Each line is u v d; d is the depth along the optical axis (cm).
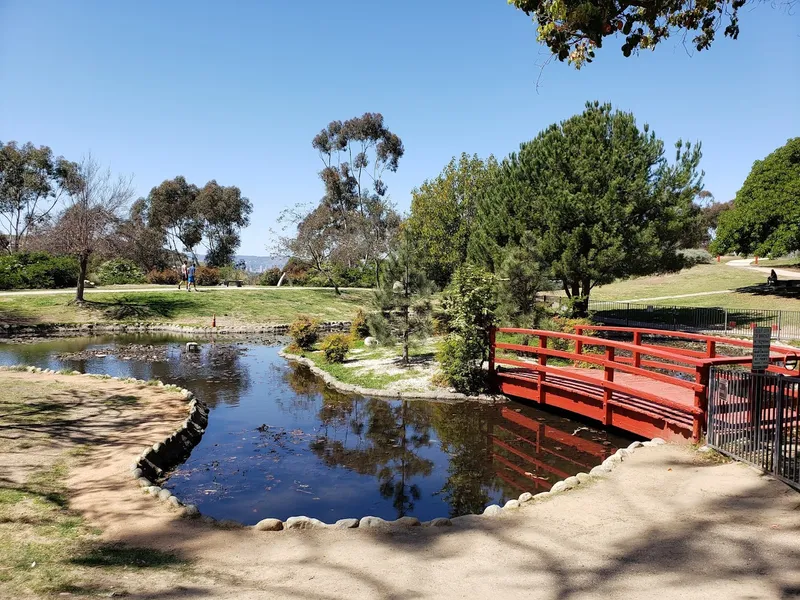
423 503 775
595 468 746
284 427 1181
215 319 3250
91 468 783
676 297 4072
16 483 703
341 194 7306
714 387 775
